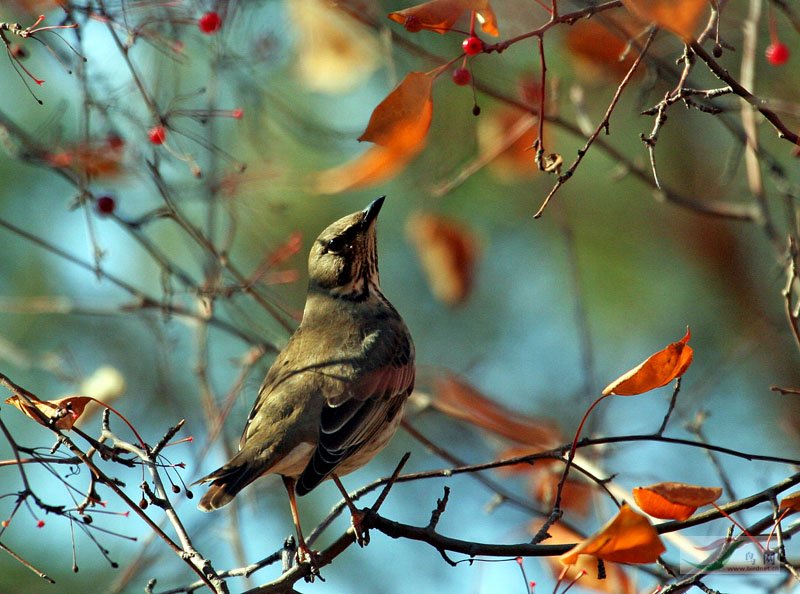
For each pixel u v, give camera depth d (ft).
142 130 33.01
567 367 49.55
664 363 24.26
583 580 31.35
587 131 36.78
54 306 42.06
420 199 48.93
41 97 44.21
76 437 44.19
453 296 44.27
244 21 37.01
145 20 30.63
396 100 25.72
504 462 27.53
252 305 48.24
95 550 43.24
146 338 47.96
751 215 36.73
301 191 46.50
